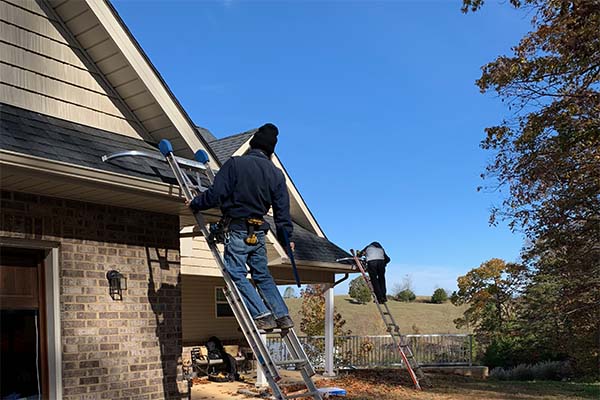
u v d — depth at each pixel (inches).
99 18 224.2
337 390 354.3
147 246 241.0
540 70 423.2
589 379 603.8
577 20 386.6
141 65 239.9
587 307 528.7
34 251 205.3
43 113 213.0
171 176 227.9
